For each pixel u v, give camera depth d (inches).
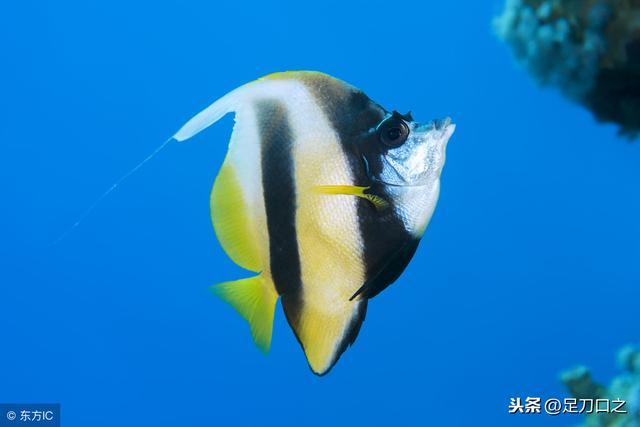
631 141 39.8
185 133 19.2
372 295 20.4
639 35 33.9
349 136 20.1
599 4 34.4
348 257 20.2
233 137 20.1
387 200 20.1
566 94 39.0
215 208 20.5
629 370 43.1
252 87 20.1
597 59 35.6
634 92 36.5
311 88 20.1
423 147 20.0
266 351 20.4
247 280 20.7
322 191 20.0
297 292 20.4
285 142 20.1
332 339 20.5
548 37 36.6
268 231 20.3
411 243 20.2
